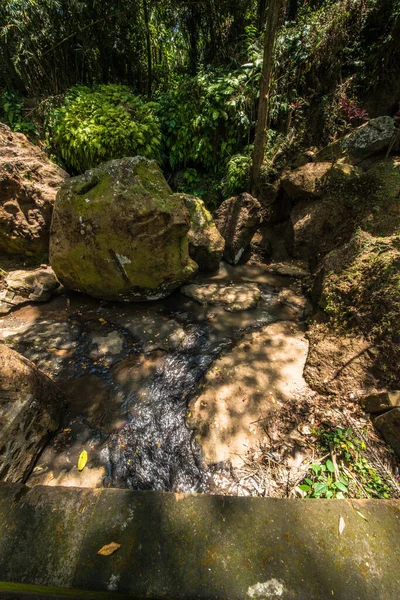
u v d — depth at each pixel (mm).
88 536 1133
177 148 5145
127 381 2580
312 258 4125
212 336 3047
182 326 3207
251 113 4785
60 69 5375
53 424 2109
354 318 2570
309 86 4738
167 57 6766
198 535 1125
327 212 3924
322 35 4293
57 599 1143
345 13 4125
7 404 1734
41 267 4234
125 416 2287
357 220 3564
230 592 982
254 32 5082
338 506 1218
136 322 3287
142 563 1053
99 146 4523
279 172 4656
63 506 1237
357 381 2248
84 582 1013
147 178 3121
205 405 2316
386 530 1144
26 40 4707
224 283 4000
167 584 1004
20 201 3934
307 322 3127
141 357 2826
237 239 4246
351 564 1045
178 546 1097
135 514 1194
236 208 4316
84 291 3602
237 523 1158
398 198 3297
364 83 4523
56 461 1979
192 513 1189
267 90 3824
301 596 970
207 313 3402
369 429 1976
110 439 2127
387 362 2191
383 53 4145
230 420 2197
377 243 2855
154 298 3602
